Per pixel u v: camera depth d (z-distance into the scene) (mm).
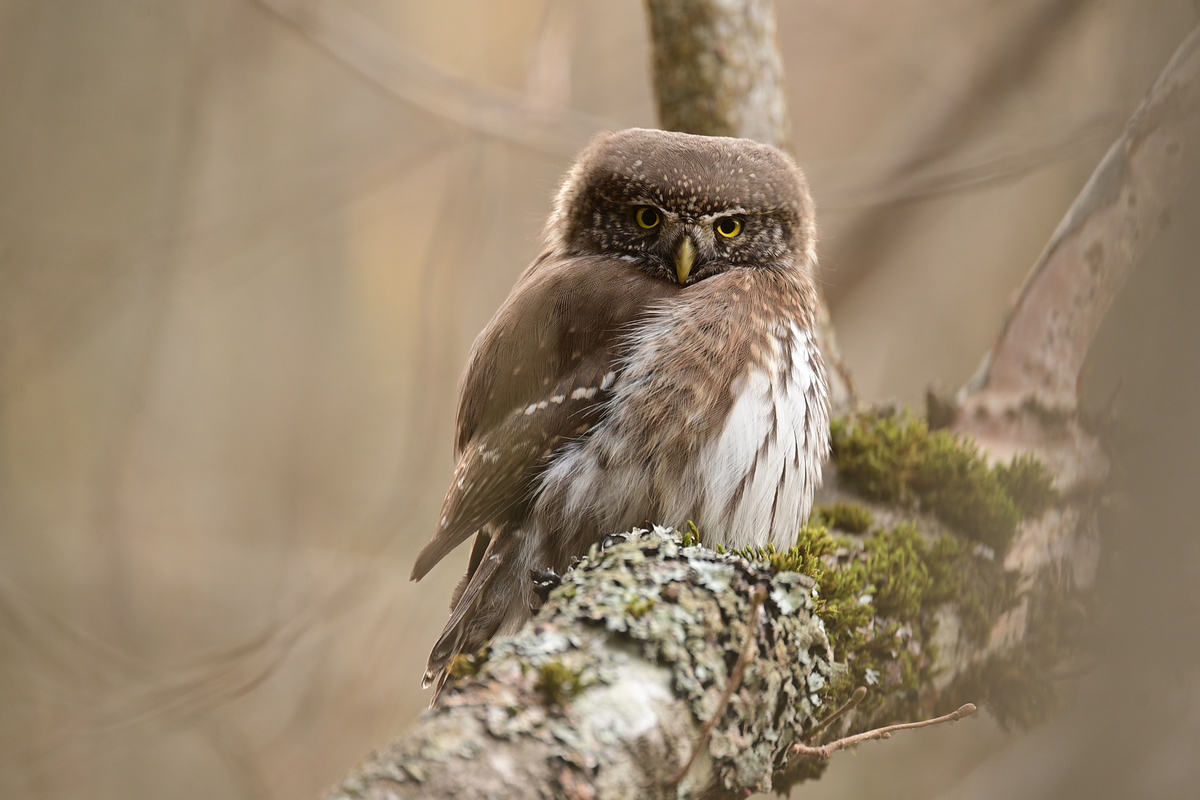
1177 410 5441
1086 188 8406
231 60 17031
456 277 13281
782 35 18609
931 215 15430
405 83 12961
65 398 16609
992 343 8633
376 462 18156
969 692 7184
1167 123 7859
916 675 6742
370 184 15797
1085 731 6004
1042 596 7445
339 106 17312
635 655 4480
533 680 4152
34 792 13352
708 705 4504
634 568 4965
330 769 13188
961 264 17125
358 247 18703
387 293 18703
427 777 3684
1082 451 7957
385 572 13250
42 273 14430
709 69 9297
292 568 16359
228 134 17188
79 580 15289
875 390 17594
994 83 14164
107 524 15516
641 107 18000
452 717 3914
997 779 10805
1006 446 8180
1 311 14367
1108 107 11836
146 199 16406
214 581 16031
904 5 17062
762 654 4805
